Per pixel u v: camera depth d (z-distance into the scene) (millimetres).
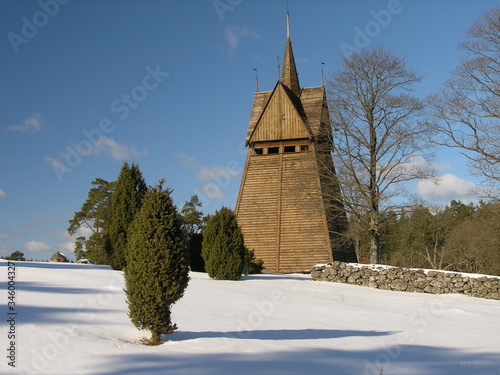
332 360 10820
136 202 26562
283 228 42156
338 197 36344
